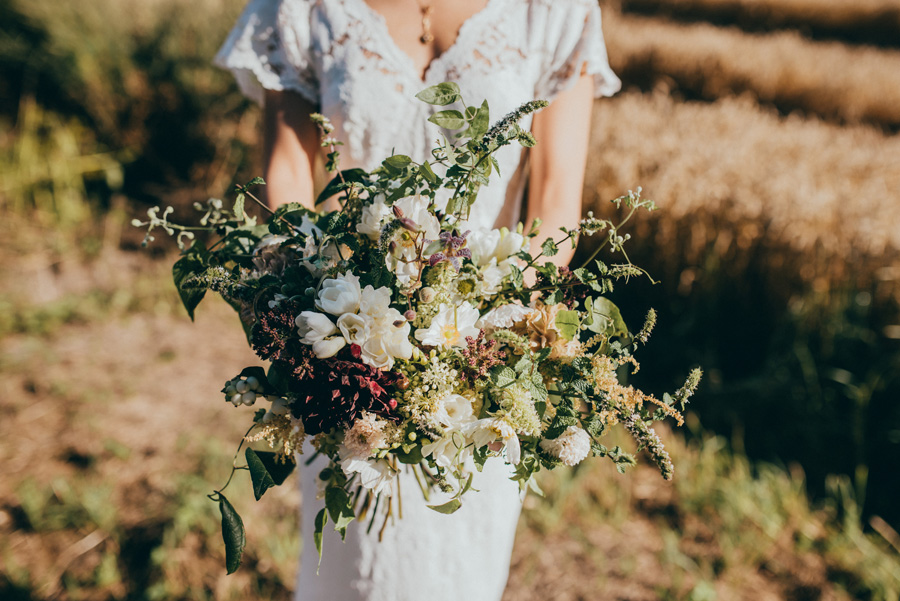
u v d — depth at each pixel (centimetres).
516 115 104
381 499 142
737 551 268
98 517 259
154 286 432
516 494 159
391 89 139
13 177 502
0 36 541
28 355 359
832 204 398
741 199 402
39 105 552
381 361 97
